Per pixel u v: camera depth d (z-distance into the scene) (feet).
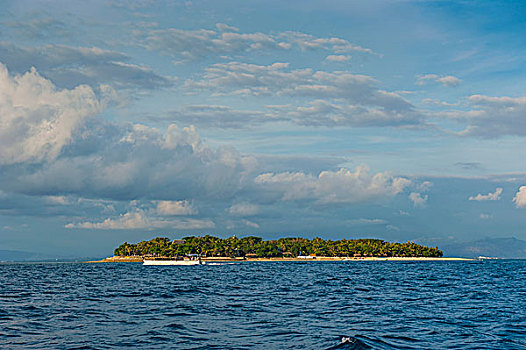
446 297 253.65
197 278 480.64
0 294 277.64
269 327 151.02
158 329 146.51
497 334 140.05
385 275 536.01
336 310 195.11
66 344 124.36
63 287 341.00
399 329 147.95
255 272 646.33
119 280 445.78
